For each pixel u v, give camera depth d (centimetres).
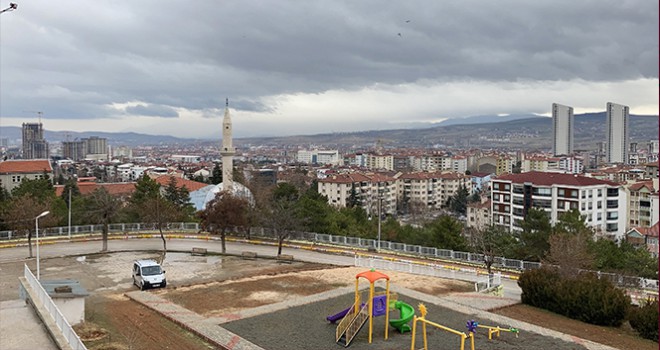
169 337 2709
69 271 4653
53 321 2498
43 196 7694
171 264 5072
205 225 5759
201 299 3531
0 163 12719
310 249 5934
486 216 12625
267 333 2811
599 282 3328
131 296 3594
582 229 5612
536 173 10331
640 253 5356
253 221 6731
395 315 3134
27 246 5828
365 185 14712
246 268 4856
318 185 14588
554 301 3394
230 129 9825
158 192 8531
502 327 2986
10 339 2352
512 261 5128
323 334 2809
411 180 16888
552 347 2670
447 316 3183
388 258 5344
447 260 5419
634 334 2994
